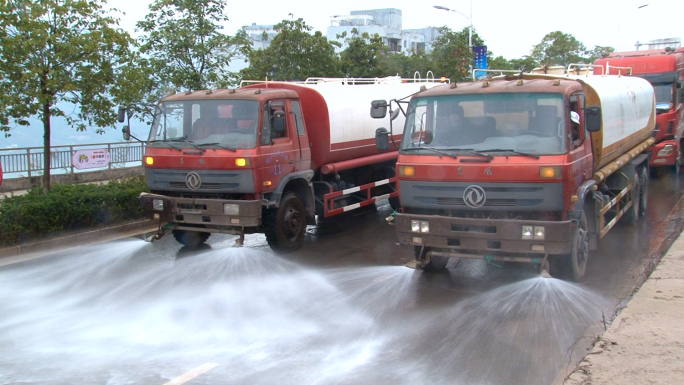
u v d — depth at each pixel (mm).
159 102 10211
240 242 9461
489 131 7484
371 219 13258
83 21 12156
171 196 10156
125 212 12352
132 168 19172
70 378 5414
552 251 7113
